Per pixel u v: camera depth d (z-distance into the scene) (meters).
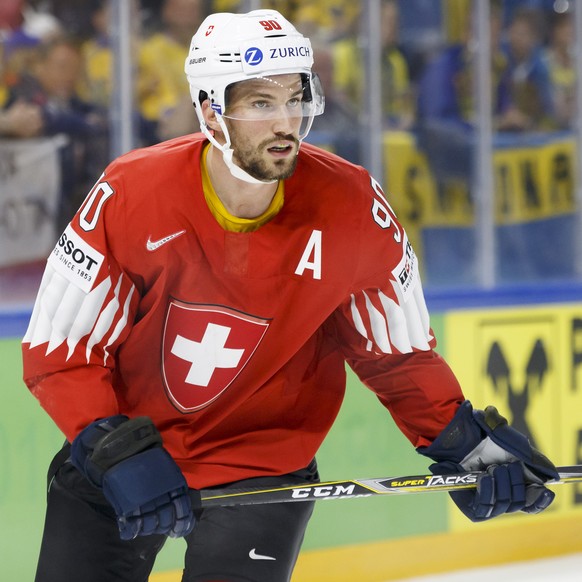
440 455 8.04
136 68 17.00
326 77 18.11
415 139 18.80
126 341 7.71
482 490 7.61
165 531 6.98
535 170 19.52
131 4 16.83
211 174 7.36
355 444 15.96
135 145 17.16
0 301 16.06
